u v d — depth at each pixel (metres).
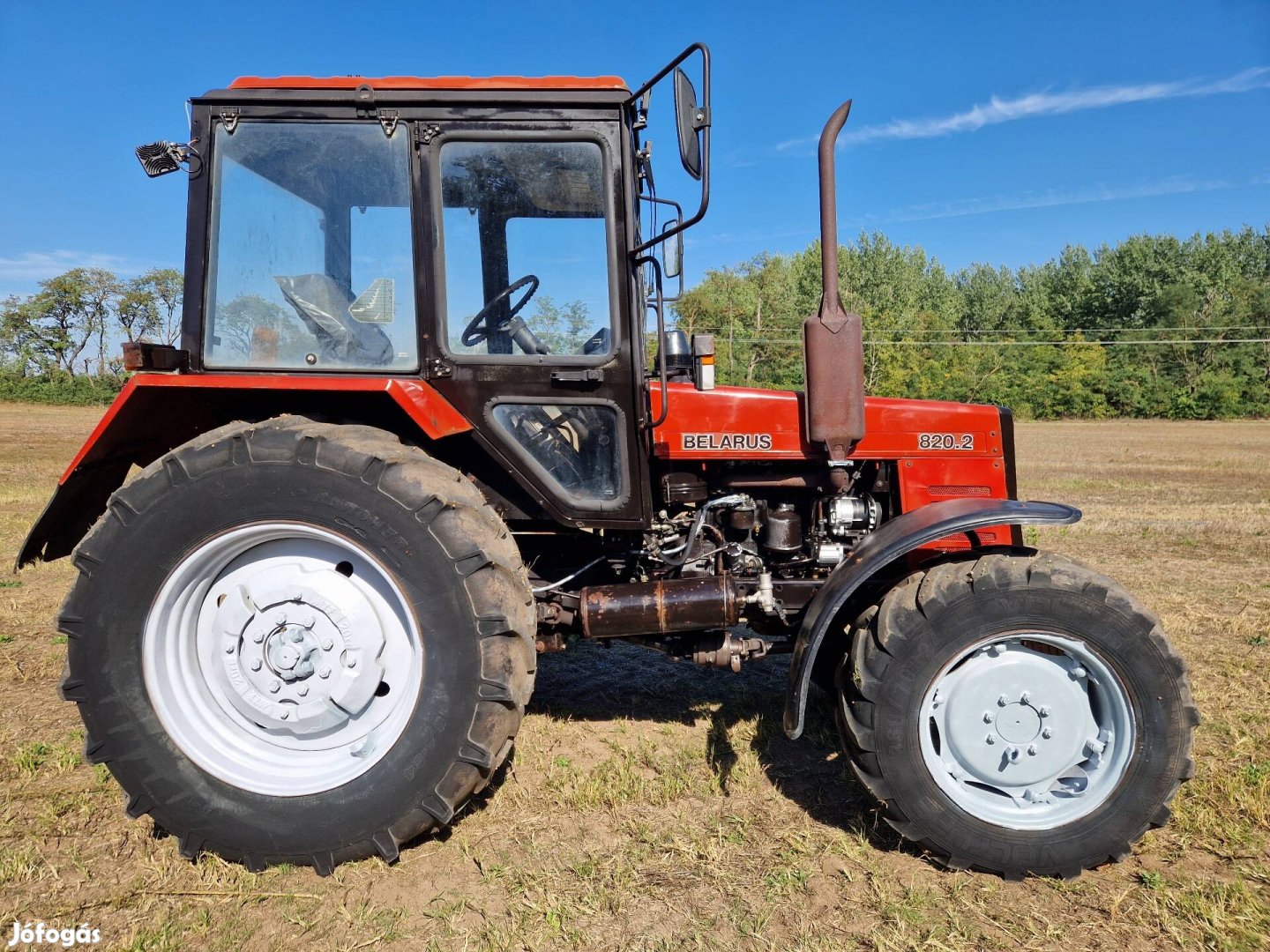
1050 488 11.94
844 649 3.38
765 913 2.26
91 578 2.49
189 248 2.79
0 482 11.46
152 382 2.70
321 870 2.47
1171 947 2.13
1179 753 2.40
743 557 3.22
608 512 2.94
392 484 2.47
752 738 3.39
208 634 2.63
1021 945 2.14
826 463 3.24
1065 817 2.45
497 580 2.49
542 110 2.78
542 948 2.12
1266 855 2.51
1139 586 5.88
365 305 2.84
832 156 2.82
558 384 2.87
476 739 2.47
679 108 2.47
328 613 2.56
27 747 3.21
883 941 2.13
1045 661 2.51
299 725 2.58
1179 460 16.64
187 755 2.51
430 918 2.27
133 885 2.40
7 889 2.37
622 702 3.82
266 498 2.48
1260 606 5.28
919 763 2.45
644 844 2.61
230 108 2.77
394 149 2.80
